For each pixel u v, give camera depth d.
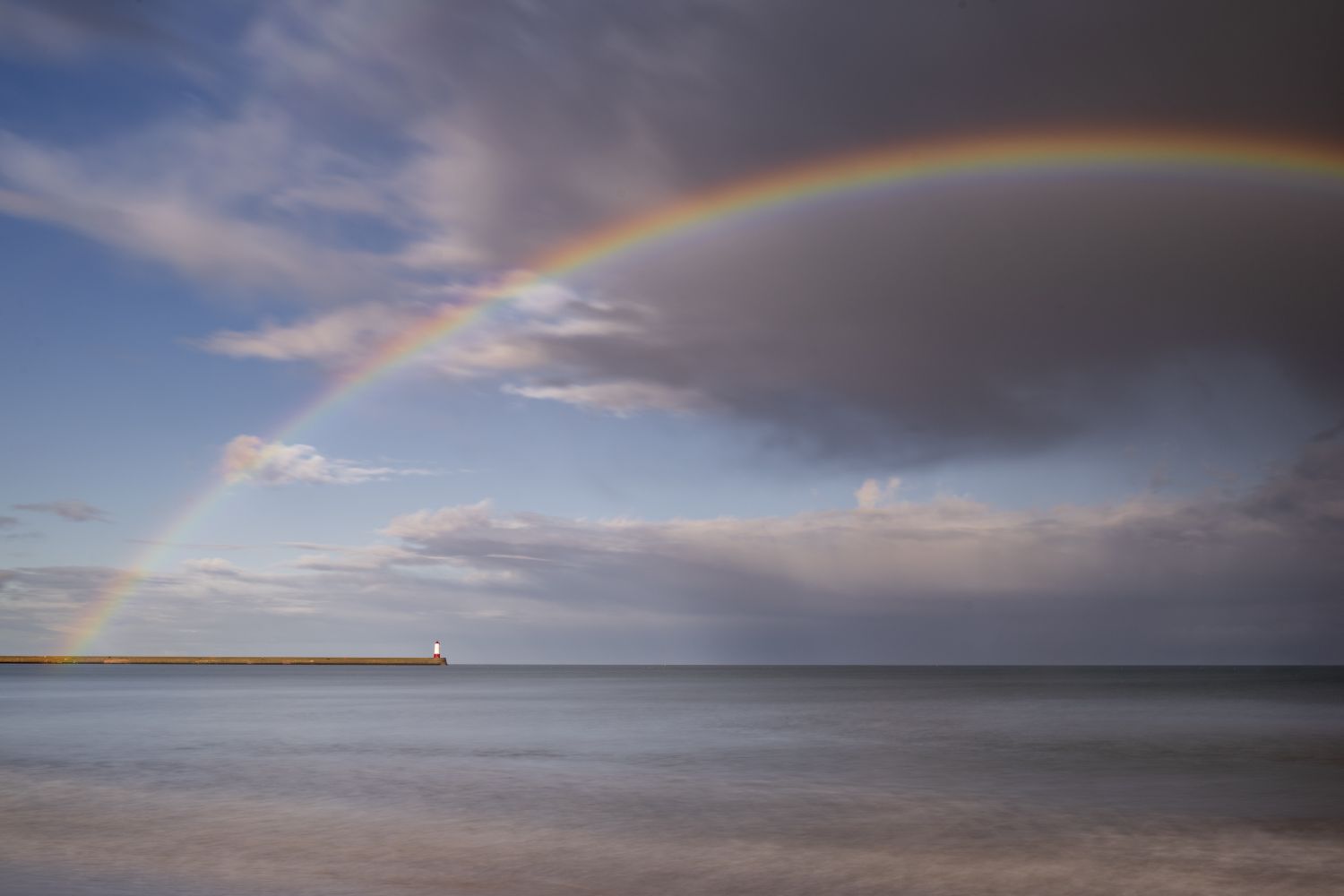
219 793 32.44
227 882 19.66
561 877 20.41
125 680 199.00
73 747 48.53
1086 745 51.16
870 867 21.52
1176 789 33.72
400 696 120.44
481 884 19.67
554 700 111.62
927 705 97.50
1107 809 29.48
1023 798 31.66
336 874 20.50
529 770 39.41
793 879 20.41
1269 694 128.25
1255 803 30.67
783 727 65.56
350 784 34.75
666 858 22.30
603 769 39.75
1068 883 20.17
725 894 19.14
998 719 72.81
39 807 29.33
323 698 113.06
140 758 43.47
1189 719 73.44
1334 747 49.19
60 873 20.38
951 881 20.31
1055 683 194.62
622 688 163.00
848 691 146.00
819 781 36.00
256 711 83.81
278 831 25.52
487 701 108.00
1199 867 21.58
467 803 30.41
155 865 21.30
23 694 122.56
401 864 21.58
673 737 56.53
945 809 29.39
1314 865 21.78
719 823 27.06
